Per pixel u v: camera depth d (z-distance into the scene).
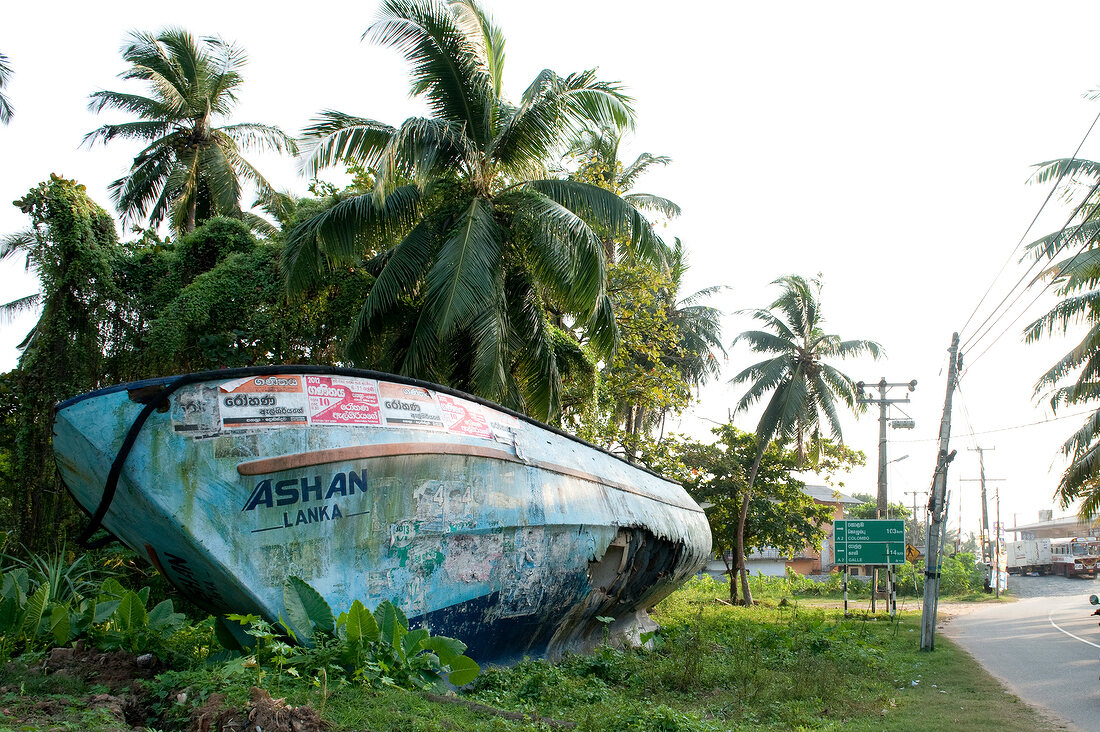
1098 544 58.09
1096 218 18.11
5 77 16.62
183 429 7.29
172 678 6.61
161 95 22.36
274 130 24.75
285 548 7.61
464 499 9.14
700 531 17.48
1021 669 12.94
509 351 14.47
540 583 10.33
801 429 30.31
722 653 13.91
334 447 7.92
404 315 15.08
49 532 13.16
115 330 14.98
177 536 7.26
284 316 14.92
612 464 13.36
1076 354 20.11
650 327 22.14
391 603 7.69
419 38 13.30
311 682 6.62
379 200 12.18
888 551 25.11
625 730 7.01
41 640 7.84
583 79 14.23
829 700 9.90
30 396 13.68
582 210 14.34
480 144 14.14
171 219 23.88
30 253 14.46
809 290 29.97
